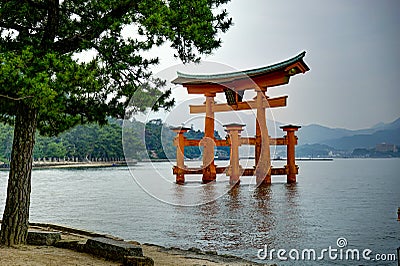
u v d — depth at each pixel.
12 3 5.81
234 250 7.14
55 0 5.93
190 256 6.24
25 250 5.40
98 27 5.66
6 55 4.68
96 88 5.23
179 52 5.68
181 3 5.46
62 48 5.76
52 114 5.20
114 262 5.00
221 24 6.05
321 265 6.28
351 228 8.92
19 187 5.74
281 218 10.23
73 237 6.86
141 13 5.40
